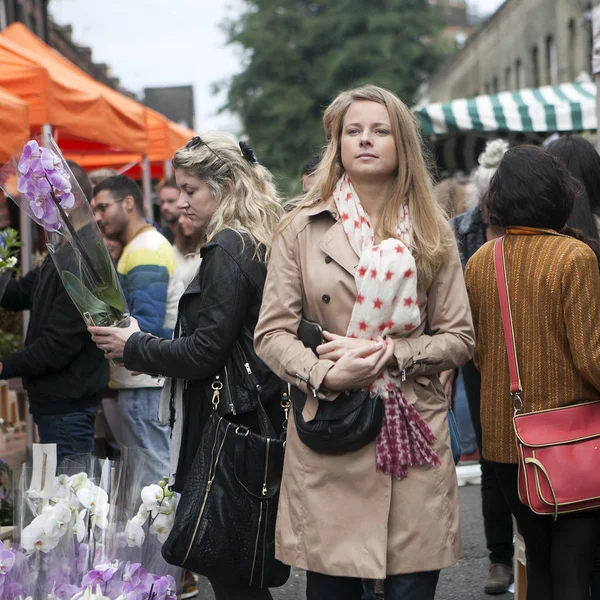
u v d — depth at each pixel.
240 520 3.43
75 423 4.97
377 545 3.04
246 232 3.55
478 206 5.47
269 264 3.26
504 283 3.52
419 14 43.84
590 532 3.41
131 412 5.41
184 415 3.63
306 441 3.11
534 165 3.51
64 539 3.70
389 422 3.07
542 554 3.62
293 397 3.17
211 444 3.48
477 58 37.69
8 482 4.78
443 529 3.10
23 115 5.33
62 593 3.60
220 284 3.47
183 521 3.44
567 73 26.22
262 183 3.73
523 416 3.43
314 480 3.13
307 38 42.94
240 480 3.44
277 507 3.45
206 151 3.68
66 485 3.76
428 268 3.14
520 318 3.47
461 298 3.20
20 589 3.50
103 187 5.52
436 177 3.54
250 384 3.50
